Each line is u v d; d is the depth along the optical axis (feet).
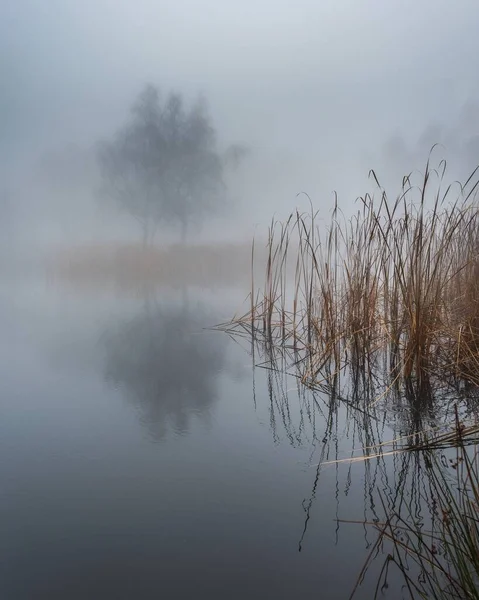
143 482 4.28
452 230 7.99
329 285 10.28
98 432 5.60
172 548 3.28
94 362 9.66
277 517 3.67
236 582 2.90
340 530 3.49
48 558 3.16
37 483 4.26
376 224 9.03
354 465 4.68
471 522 3.51
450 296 9.32
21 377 8.36
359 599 2.74
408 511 3.75
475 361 7.38
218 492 4.10
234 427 5.81
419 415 6.17
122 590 2.82
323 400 7.00
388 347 9.68
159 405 6.73
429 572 3.00
